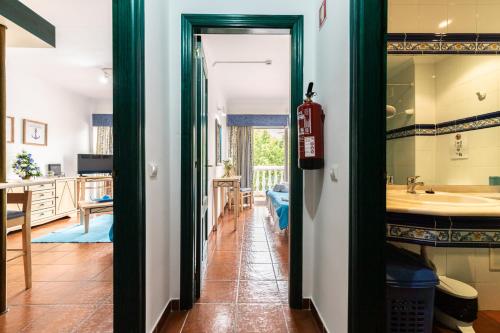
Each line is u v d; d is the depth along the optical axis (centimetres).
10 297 194
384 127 113
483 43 181
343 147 127
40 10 260
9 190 374
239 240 337
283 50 364
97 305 183
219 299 190
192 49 179
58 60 398
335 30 139
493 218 119
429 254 175
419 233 122
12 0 219
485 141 183
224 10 177
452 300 152
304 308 179
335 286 136
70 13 267
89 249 304
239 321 164
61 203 462
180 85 177
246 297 193
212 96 402
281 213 325
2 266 176
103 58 390
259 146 686
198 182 196
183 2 177
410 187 181
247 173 642
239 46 351
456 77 184
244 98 625
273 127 658
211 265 254
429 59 184
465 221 119
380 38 112
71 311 176
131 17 124
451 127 186
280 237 350
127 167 125
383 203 114
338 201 133
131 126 125
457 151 186
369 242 113
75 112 573
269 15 177
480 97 183
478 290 176
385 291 115
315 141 150
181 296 177
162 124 161
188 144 177
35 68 429
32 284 215
